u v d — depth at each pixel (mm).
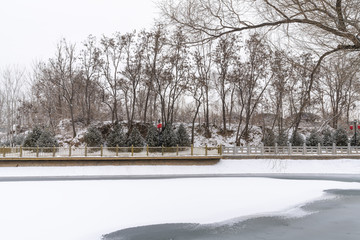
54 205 13359
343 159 31453
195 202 14297
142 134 43656
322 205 14461
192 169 29000
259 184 19594
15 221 10969
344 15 4176
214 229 10844
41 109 51094
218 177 24391
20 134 48938
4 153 27422
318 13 4348
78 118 49469
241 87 45250
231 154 31391
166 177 24672
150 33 38812
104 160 28328
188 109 58969
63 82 43688
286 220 12016
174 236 10062
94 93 51844
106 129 43969
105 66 44156
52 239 9430
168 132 35000
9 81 47875
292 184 19875
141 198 14906
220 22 5004
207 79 44344
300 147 32188
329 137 37312
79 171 27297
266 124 51656
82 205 13430
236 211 13125
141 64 42594
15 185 18906
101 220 11461
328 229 10836
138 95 52906
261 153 31391
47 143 30938
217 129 48281
